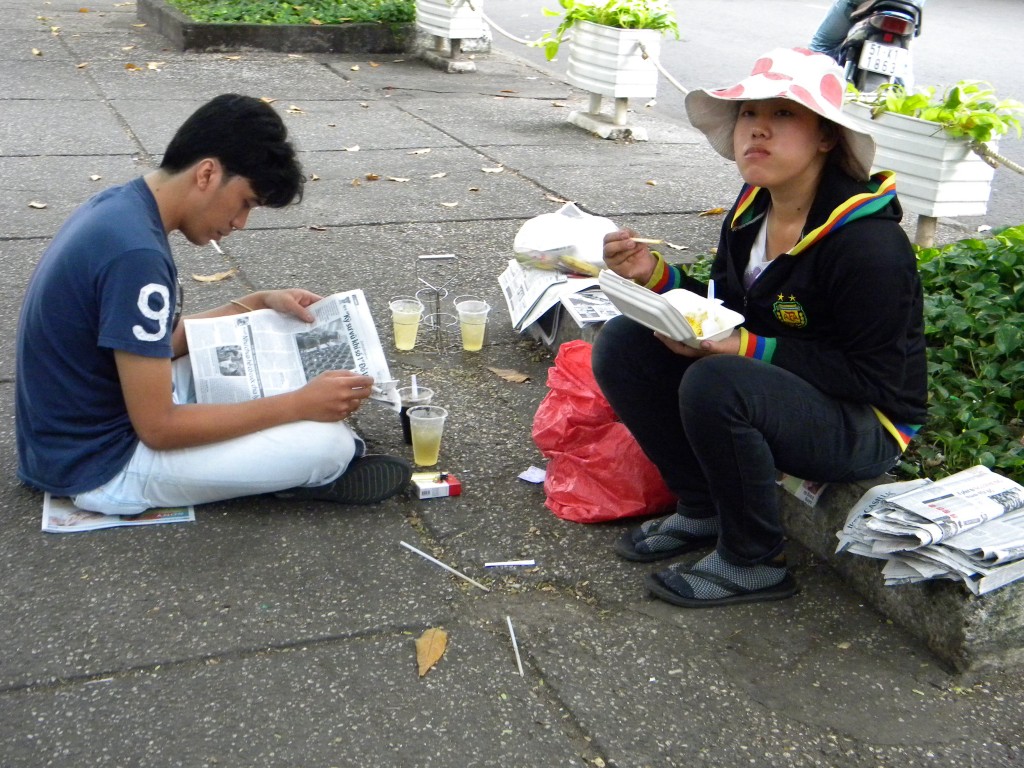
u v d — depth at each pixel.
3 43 9.95
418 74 9.89
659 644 2.75
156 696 2.48
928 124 4.90
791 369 2.72
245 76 9.27
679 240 5.75
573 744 2.42
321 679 2.56
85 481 3.06
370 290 4.92
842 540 2.84
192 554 2.99
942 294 4.18
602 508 3.25
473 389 4.08
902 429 2.86
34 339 2.94
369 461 3.26
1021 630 2.67
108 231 2.82
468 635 2.75
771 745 2.44
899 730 2.50
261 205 2.97
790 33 13.34
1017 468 3.29
